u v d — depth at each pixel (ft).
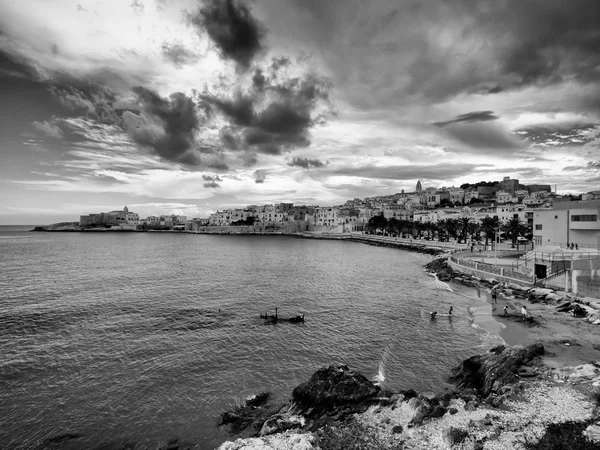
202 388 87.92
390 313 154.20
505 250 327.06
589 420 60.59
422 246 470.39
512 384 77.46
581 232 227.81
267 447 58.90
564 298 149.69
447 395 75.05
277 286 219.61
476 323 135.03
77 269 288.51
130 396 84.12
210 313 153.99
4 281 229.04
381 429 64.49
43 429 71.82
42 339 120.47
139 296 187.52
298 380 92.22
